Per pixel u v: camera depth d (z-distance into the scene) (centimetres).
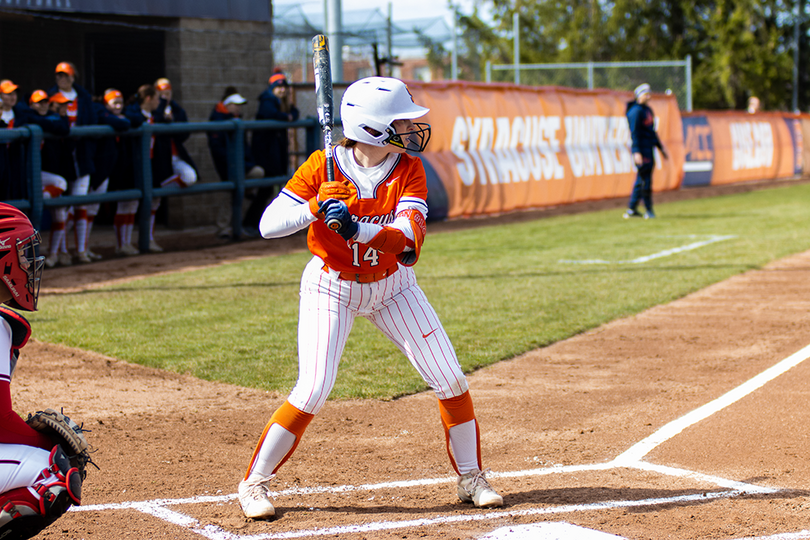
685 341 912
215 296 1137
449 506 493
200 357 838
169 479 539
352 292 469
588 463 561
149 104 1520
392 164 470
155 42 2008
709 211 2286
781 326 973
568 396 719
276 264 1423
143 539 448
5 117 1309
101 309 1051
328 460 574
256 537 449
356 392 725
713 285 1233
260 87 2148
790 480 521
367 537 447
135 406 694
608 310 1053
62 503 363
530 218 2166
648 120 2092
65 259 1422
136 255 1542
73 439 383
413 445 604
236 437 623
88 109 1413
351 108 455
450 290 1173
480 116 2225
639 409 680
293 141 1916
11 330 368
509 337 916
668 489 511
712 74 5456
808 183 3431
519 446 599
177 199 1981
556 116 2505
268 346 878
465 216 2167
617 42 5756
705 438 605
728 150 3331
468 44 6050
